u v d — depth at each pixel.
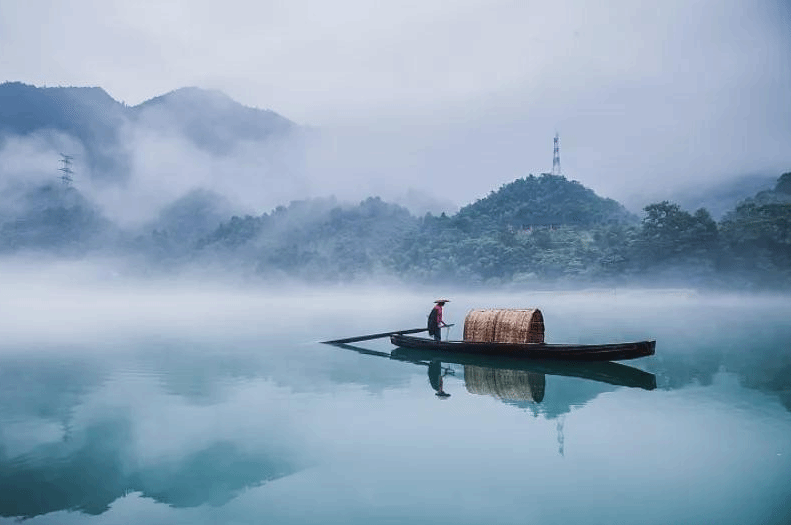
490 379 19.36
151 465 10.87
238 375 20.70
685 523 8.16
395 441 12.10
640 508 8.63
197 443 12.14
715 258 112.31
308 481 9.91
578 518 8.35
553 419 13.67
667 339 32.12
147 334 39.47
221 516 8.54
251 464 10.77
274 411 14.94
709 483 9.52
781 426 12.88
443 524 8.20
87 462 11.05
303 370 21.75
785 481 9.62
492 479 9.85
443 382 18.89
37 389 18.27
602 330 39.19
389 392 17.30
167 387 18.47
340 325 49.00
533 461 10.71
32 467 10.80
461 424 13.38
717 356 24.45
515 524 8.14
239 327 46.78
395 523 8.23
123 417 14.46
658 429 12.70
